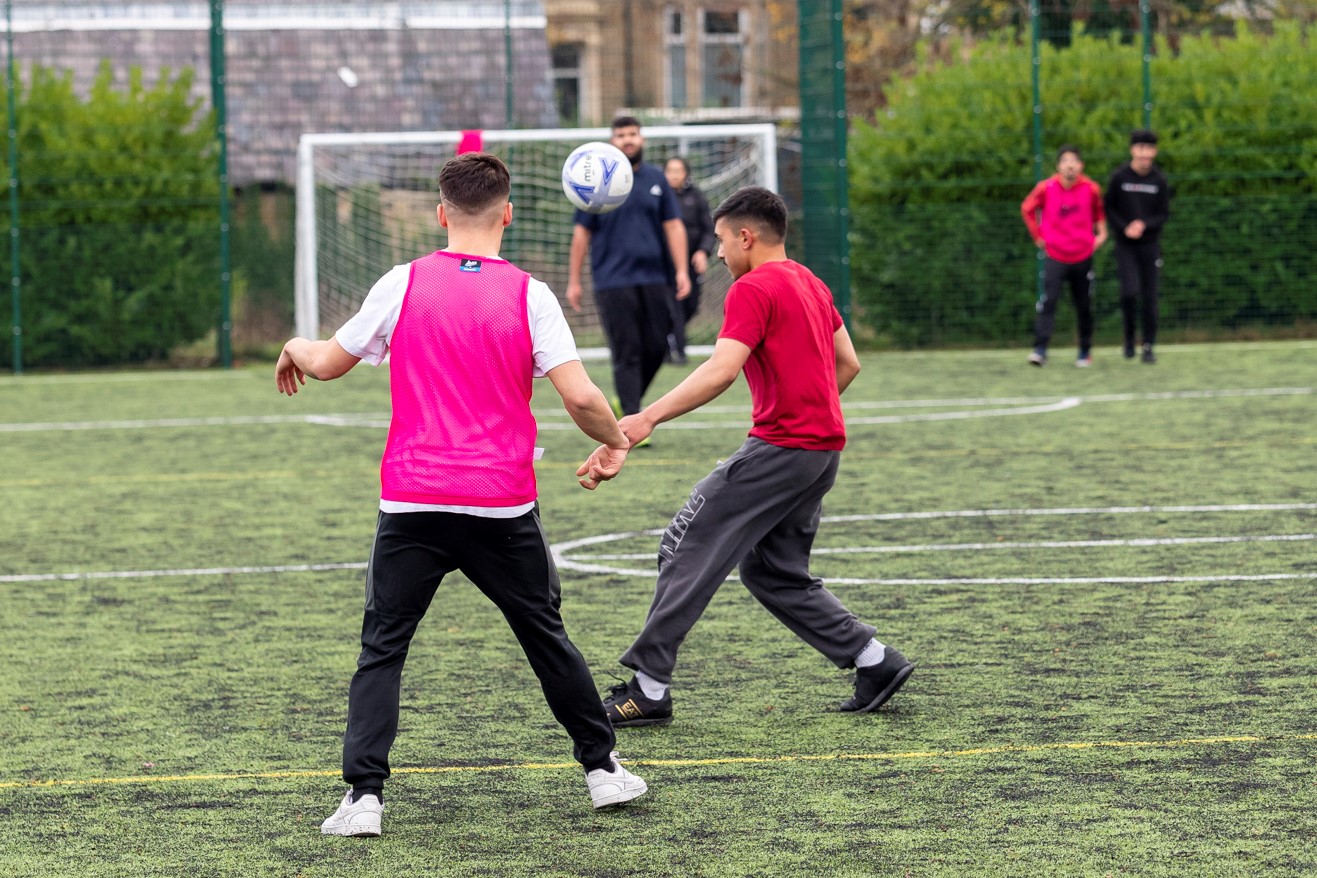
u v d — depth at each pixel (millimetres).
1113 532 10438
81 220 23109
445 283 5324
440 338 5281
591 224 14086
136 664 7672
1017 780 5773
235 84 32625
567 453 14602
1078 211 20531
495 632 8219
